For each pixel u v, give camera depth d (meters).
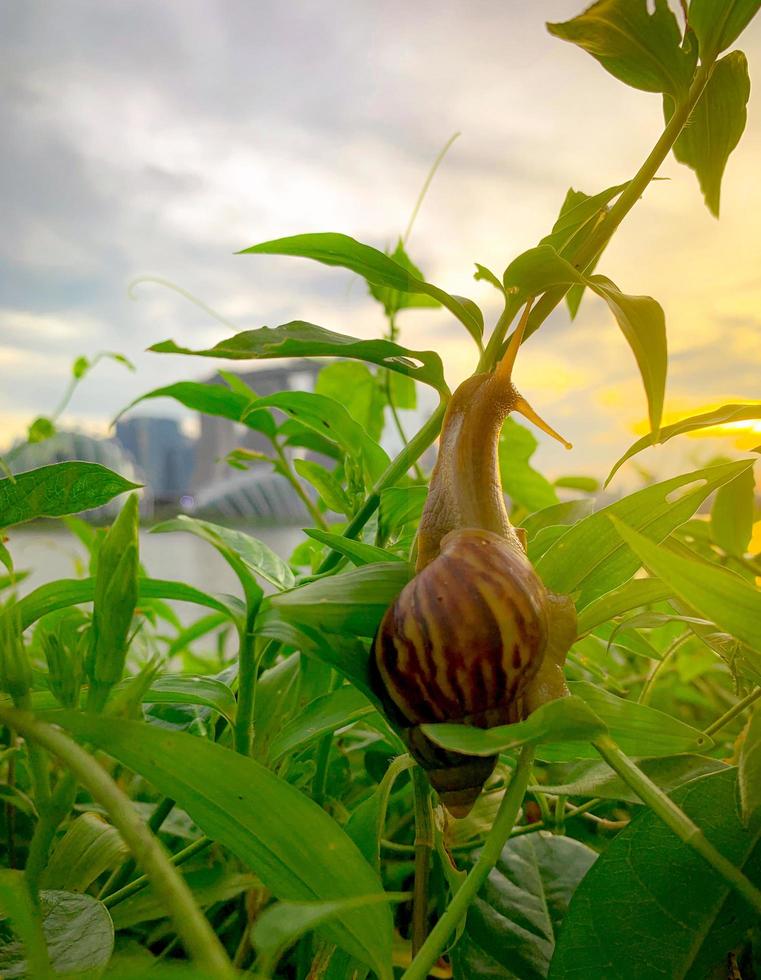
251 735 0.13
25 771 0.21
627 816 0.21
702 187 0.19
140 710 0.18
